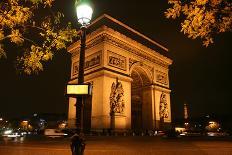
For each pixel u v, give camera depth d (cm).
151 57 9319
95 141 4691
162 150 3092
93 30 8175
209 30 1216
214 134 10800
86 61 7975
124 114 7444
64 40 1459
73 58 8706
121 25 8456
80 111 1159
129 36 8662
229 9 1155
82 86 1170
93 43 7862
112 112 7050
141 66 8719
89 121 7450
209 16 1184
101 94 7038
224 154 2695
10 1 1392
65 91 1178
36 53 1441
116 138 5659
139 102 9181
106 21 7962
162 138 6309
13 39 1400
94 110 7131
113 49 7712
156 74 9450
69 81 8481
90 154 2681
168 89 9838
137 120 9012
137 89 9431
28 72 1469
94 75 7431
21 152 2853
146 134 7894
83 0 1205
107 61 7406
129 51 8306
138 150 3092
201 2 1170
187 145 3944
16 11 1393
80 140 1115
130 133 7331
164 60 9912
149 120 8819
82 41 1228
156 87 9188
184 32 1243
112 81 7338
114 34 7725
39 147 3528
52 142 4762
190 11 1206
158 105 9119
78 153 1101
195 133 11781
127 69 8000
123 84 7662
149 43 9538
